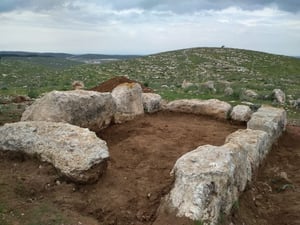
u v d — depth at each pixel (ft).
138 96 21.09
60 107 15.31
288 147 19.85
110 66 100.17
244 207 11.86
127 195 11.25
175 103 23.52
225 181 10.58
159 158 14.16
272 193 14.10
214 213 9.92
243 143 15.08
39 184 11.16
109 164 13.32
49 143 12.47
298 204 13.08
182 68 92.73
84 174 11.34
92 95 16.92
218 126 20.44
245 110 22.02
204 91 40.70
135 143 15.70
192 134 18.01
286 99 36.99
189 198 9.93
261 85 52.29
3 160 12.76
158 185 11.81
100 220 10.20
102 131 17.72
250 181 13.26
